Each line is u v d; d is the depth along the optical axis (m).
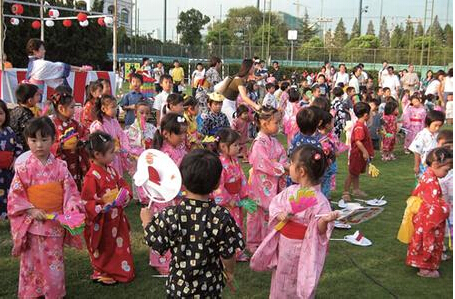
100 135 4.33
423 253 4.75
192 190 2.93
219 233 2.92
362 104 7.18
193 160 2.90
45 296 4.00
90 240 4.36
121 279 4.47
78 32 27.66
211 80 13.64
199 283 2.93
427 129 6.60
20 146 5.67
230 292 4.34
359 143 7.08
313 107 5.30
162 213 2.96
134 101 9.71
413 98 11.38
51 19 15.12
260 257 3.79
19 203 3.89
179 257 2.93
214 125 7.63
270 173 5.11
